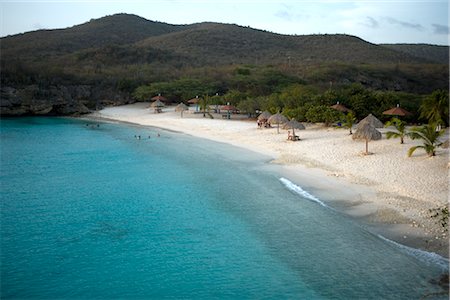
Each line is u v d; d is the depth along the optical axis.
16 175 32.69
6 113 77.06
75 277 16.59
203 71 116.81
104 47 143.88
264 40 197.62
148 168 34.84
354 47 193.25
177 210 24.06
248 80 102.44
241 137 49.41
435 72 137.88
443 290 14.65
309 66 132.00
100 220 22.62
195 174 32.31
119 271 17.06
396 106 52.72
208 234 20.50
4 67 85.94
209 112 75.69
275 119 47.38
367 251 17.80
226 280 16.19
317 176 29.62
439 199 22.67
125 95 95.69
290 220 21.86
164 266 17.39
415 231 19.19
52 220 22.66
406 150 33.88
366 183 26.86
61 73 95.19
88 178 31.70
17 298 15.14
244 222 21.86
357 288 15.14
